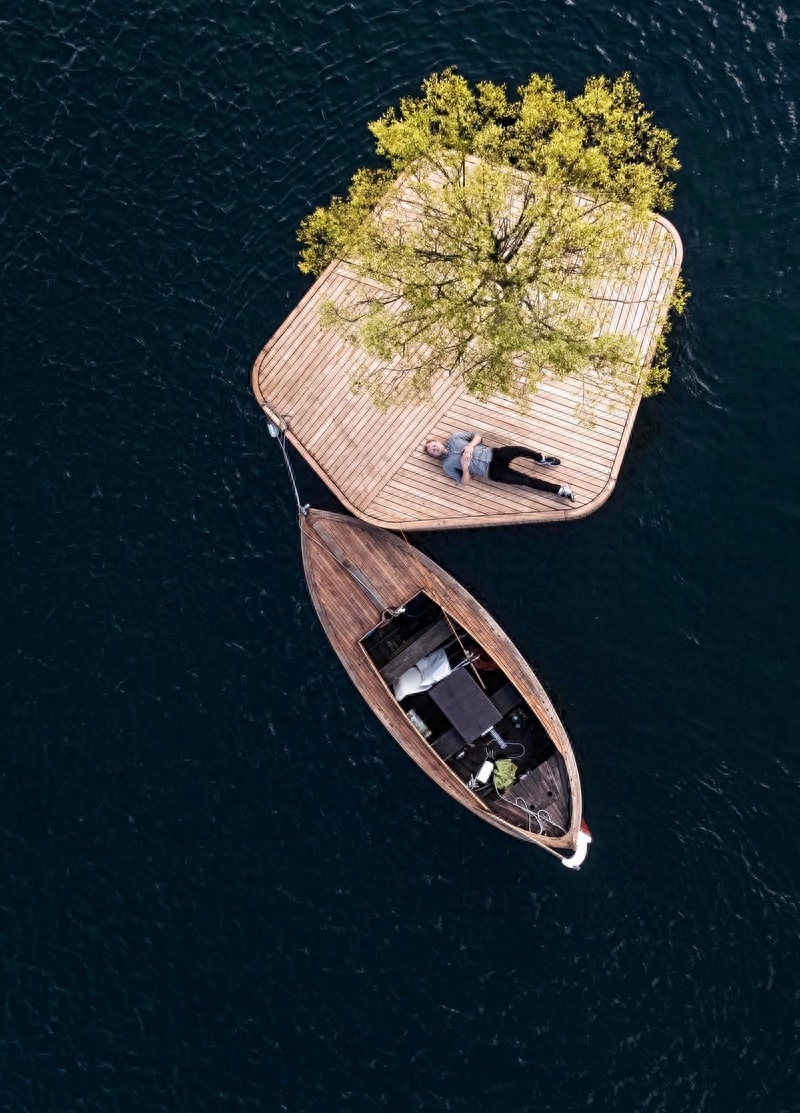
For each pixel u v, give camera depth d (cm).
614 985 2712
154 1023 2728
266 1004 2730
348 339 2672
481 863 2797
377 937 2762
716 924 2722
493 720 2695
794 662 2822
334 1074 2683
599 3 3206
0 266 3159
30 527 3011
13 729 2906
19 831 2855
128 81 3250
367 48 3222
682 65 3144
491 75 3170
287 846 2822
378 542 2864
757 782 2783
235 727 2886
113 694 2917
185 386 3058
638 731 2836
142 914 2797
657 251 2933
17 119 3250
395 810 2831
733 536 2892
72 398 3073
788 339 2942
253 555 2970
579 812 2709
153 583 2970
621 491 2923
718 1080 2645
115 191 3184
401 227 2698
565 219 2514
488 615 2833
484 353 2678
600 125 3070
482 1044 2691
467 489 2864
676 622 2872
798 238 2997
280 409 2927
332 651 2903
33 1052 2725
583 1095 2655
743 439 2927
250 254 3111
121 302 3117
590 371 2905
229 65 3244
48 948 2786
